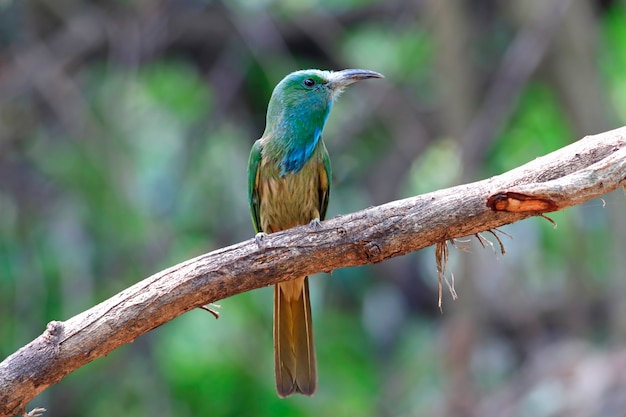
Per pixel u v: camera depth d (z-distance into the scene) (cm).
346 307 1555
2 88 1374
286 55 1489
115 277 1305
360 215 676
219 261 667
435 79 1442
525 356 1506
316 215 920
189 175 1462
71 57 1415
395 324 1567
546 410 1303
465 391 1313
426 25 1436
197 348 1336
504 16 1495
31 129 1401
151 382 1296
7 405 645
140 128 1466
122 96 1405
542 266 1534
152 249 1314
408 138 1541
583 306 1420
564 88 1423
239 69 1496
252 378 1317
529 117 1595
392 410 1436
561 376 1327
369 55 1523
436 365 1462
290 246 672
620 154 617
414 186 1565
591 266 1453
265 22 1455
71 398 1295
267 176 902
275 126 899
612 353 1327
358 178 1552
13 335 1287
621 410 1253
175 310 663
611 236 1362
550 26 1370
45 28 1442
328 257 676
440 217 667
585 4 1412
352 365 1456
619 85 1656
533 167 676
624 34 1652
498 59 1509
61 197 1350
